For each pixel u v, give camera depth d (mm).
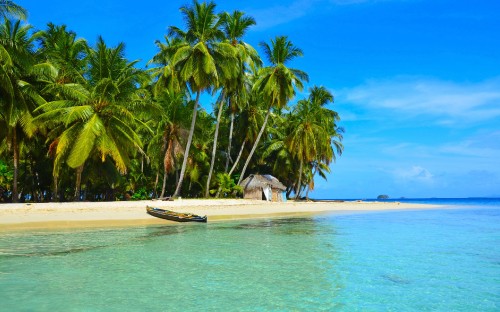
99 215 26156
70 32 35875
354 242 17266
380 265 12180
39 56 30156
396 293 9133
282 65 42125
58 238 17453
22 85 27578
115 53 30984
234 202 40812
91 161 34875
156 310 7742
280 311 7785
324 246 15977
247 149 56875
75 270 11133
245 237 18609
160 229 21453
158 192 52906
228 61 36844
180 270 11234
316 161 62906
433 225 26750
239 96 45062
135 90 31172
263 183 50656
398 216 36938
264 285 9695
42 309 7699
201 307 7969
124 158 30672
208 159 50750
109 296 8625
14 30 27203
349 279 10406
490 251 14992
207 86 37844
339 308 8023
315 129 51062
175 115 40125
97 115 29109
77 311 7602
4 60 24516
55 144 30766
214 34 37250
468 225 26922
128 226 22469
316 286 9664
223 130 55281
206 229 21938
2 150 32031
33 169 39344
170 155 40594
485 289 9531
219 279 10250
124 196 48094
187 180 52812
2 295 8609
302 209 43406
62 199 41625
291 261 12703
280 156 57688
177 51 35219
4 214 23750
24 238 17344
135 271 11070
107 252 14070
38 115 28438
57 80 31625
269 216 33438
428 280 10344
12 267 11469
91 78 31109
